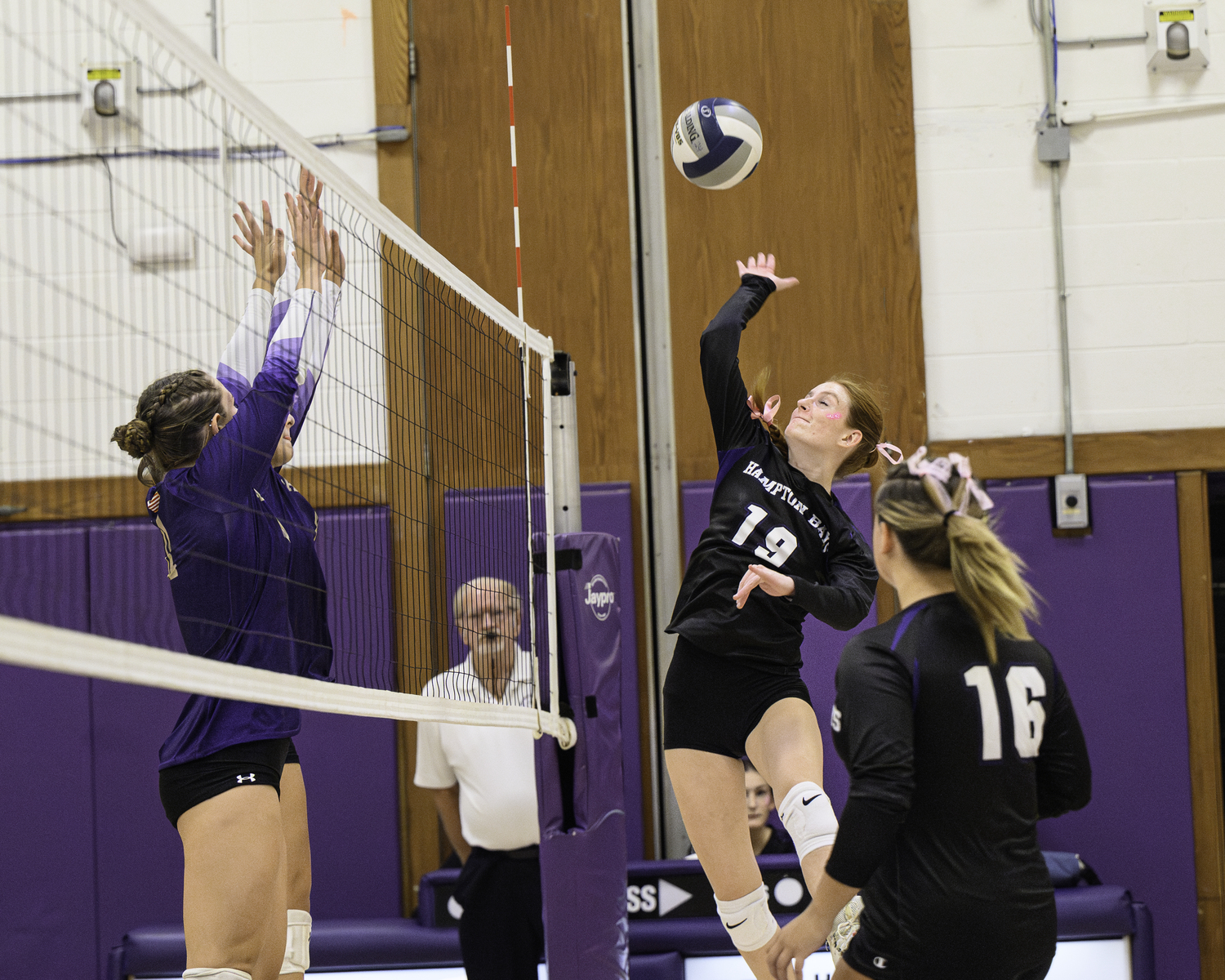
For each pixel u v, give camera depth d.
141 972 9.58
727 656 7.17
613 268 13.06
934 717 5.23
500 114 13.20
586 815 8.51
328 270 6.54
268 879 5.25
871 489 12.64
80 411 12.58
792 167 13.04
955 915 5.14
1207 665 12.51
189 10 13.36
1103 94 13.00
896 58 13.00
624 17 13.17
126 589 10.49
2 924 12.62
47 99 12.87
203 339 12.73
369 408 12.38
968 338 12.99
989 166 13.06
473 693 9.34
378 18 13.23
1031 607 5.61
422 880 9.99
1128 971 9.57
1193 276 12.87
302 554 6.16
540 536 8.78
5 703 12.80
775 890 9.62
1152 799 12.38
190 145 12.90
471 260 13.14
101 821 12.68
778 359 12.96
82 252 12.73
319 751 12.78
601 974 8.41
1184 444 12.70
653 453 13.06
